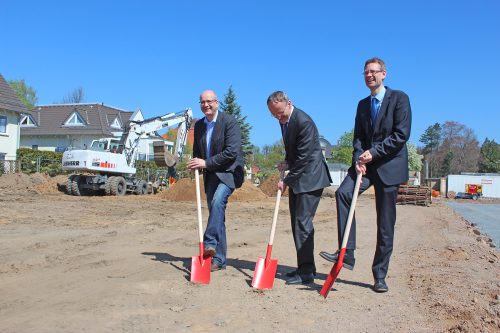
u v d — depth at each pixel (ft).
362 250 25.54
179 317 12.56
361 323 12.66
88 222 35.76
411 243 30.09
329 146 305.73
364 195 117.70
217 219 17.51
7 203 49.39
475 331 12.10
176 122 80.48
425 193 98.78
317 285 16.51
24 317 12.21
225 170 17.97
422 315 13.52
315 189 16.28
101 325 11.68
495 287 17.43
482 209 108.88
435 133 377.50
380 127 15.66
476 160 330.95
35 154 101.60
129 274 17.39
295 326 12.23
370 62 15.69
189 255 21.88
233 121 17.88
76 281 16.22
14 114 111.65
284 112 16.19
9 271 17.87
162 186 86.02
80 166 68.13
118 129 157.07
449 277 18.63
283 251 23.93
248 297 14.65
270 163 221.05
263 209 55.06
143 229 31.81
